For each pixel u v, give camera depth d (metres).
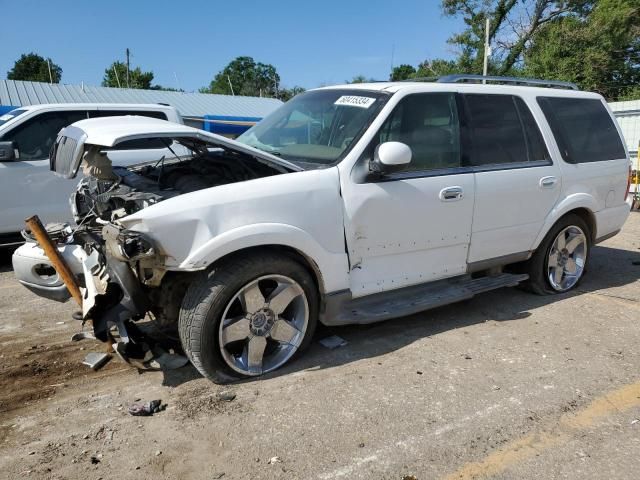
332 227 3.73
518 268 5.41
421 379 3.70
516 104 4.98
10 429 3.13
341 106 4.39
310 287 3.76
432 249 4.34
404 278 4.21
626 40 33.03
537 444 3.00
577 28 31.80
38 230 3.69
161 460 2.84
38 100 20.75
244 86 80.06
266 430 3.10
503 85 5.09
